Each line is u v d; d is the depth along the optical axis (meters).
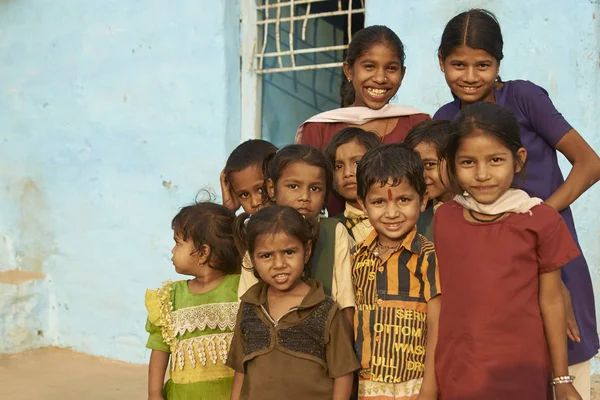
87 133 5.69
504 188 2.15
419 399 2.24
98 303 5.70
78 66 5.69
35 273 5.96
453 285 2.20
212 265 2.66
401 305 2.31
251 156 2.78
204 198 5.11
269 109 5.34
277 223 2.29
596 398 3.92
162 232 5.40
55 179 5.87
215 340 2.63
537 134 2.59
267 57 5.29
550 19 4.14
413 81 4.53
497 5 4.27
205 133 5.18
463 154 2.15
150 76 5.38
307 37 5.71
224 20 5.09
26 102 5.96
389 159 2.30
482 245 2.16
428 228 2.63
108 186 5.62
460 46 2.55
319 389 2.30
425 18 4.47
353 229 2.69
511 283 2.12
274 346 2.34
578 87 4.09
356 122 3.01
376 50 2.89
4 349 5.67
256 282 2.54
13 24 5.98
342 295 2.43
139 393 4.88
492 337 2.12
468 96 2.61
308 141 3.06
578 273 2.55
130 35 5.45
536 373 2.12
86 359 5.64
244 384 2.38
